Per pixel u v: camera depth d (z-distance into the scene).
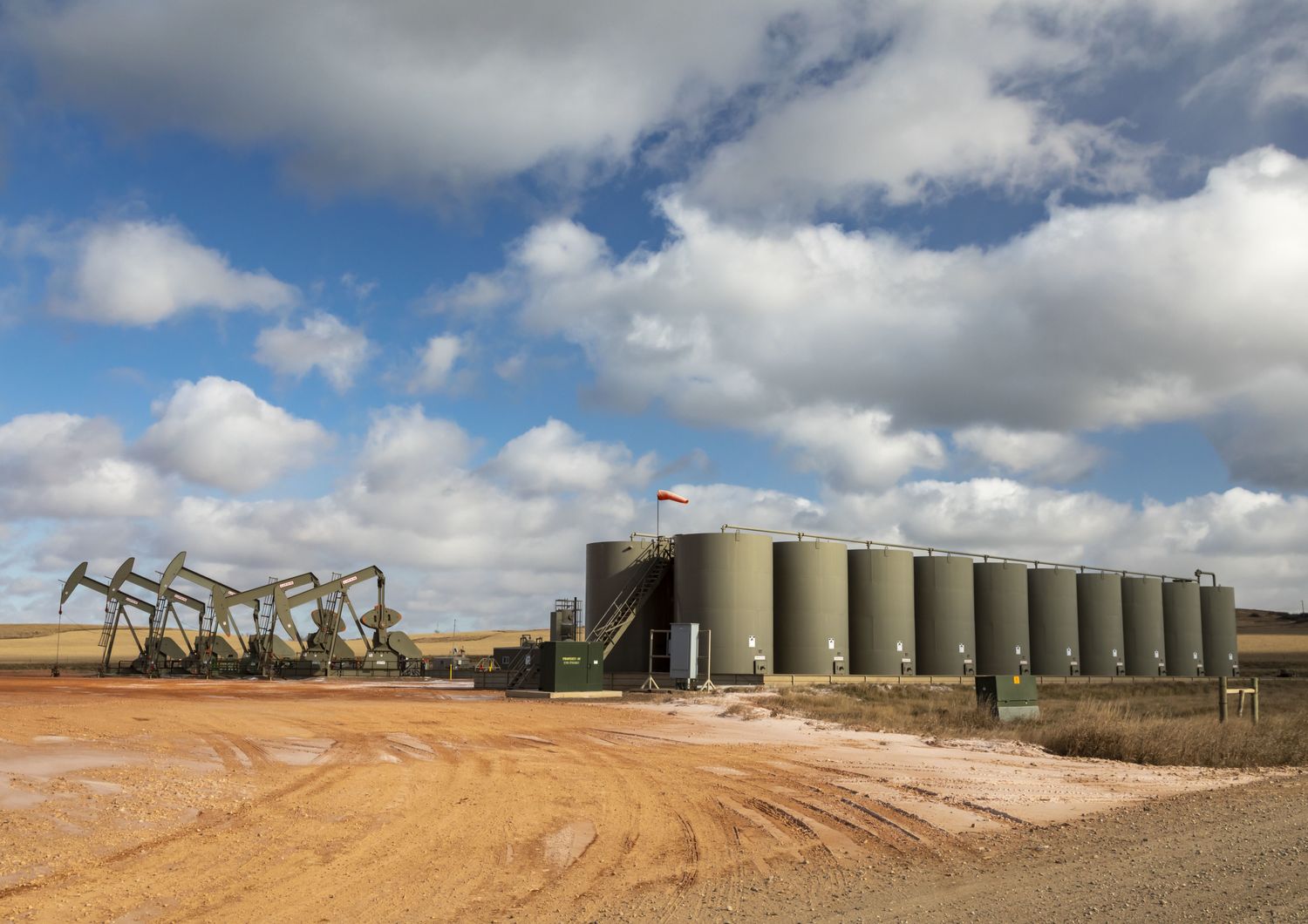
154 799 17.95
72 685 63.19
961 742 29.98
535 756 25.70
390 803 18.31
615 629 66.69
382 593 83.81
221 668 80.56
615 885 12.76
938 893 12.02
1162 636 89.62
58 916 11.03
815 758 25.84
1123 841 14.48
